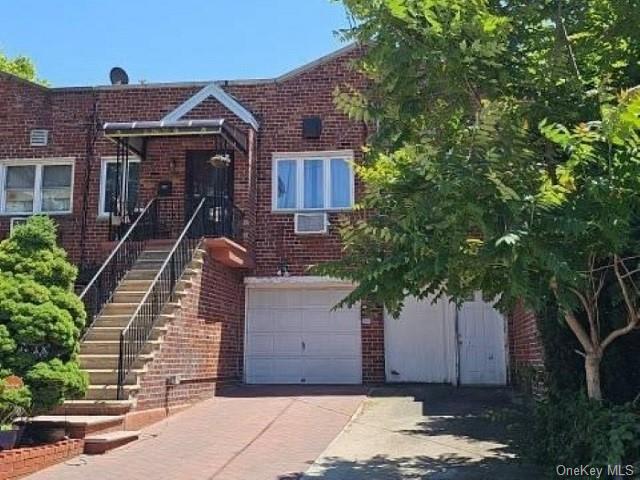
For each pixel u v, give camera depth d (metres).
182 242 14.23
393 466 8.38
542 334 9.11
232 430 10.48
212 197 15.48
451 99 6.99
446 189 5.61
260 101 16.83
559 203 5.87
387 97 7.23
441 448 9.27
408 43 6.51
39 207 17.11
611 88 6.83
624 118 5.40
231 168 16.17
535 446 7.64
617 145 5.81
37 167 17.30
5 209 17.19
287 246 16.23
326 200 16.34
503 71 6.79
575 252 6.41
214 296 14.40
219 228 15.30
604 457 6.35
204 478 7.97
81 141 17.14
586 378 7.99
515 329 14.91
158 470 8.33
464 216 5.90
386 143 7.52
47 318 9.01
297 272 16.08
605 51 7.24
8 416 8.51
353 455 8.96
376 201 6.91
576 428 6.91
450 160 5.98
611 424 6.48
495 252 5.76
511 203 5.69
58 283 9.70
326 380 15.80
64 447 8.81
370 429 10.46
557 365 8.66
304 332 16.06
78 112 17.28
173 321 12.17
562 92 6.98
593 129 6.29
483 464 8.41
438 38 6.43
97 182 16.91
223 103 16.41
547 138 6.41
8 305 8.96
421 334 15.76
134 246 15.12
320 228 16.11
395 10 6.34
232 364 15.30
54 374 8.81
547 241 6.02
